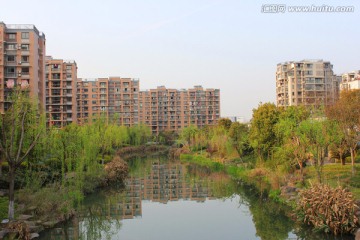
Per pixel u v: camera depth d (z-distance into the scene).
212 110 140.88
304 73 89.38
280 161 30.53
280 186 26.38
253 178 33.06
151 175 43.78
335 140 23.36
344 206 16.30
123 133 73.25
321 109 25.91
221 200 28.44
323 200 17.19
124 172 37.25
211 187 34.28
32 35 55.88
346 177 24.89
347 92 36.03
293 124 26.11
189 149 69.44
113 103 116.94
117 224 21.58
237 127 49.44
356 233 15.17
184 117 138.50
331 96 75.12
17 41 55.56
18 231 16.27
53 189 22.56
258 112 36.41
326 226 16.83
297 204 19.89
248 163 40.16
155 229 20.30
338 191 17.19
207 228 20.25
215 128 62.22
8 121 22.70
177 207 26.27
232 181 36.38
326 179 24.14
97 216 23.66
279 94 93.88
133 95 121.75
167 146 100.81
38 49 58.81
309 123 23.39
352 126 25.48
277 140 33.66
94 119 45.91
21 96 23.33
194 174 43.78
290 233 18.55
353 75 98.94
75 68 87.94
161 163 58.50
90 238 18.61
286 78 91.56
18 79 54.84
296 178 26.39
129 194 31.41
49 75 85.69
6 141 20.70
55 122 84.56
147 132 99.00
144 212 24.75
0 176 25.19
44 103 60.75
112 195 30.97
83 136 28.53
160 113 137.12
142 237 18.77
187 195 30.86
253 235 18.59
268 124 34.91
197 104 139.75
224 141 48.44
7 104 54.28
